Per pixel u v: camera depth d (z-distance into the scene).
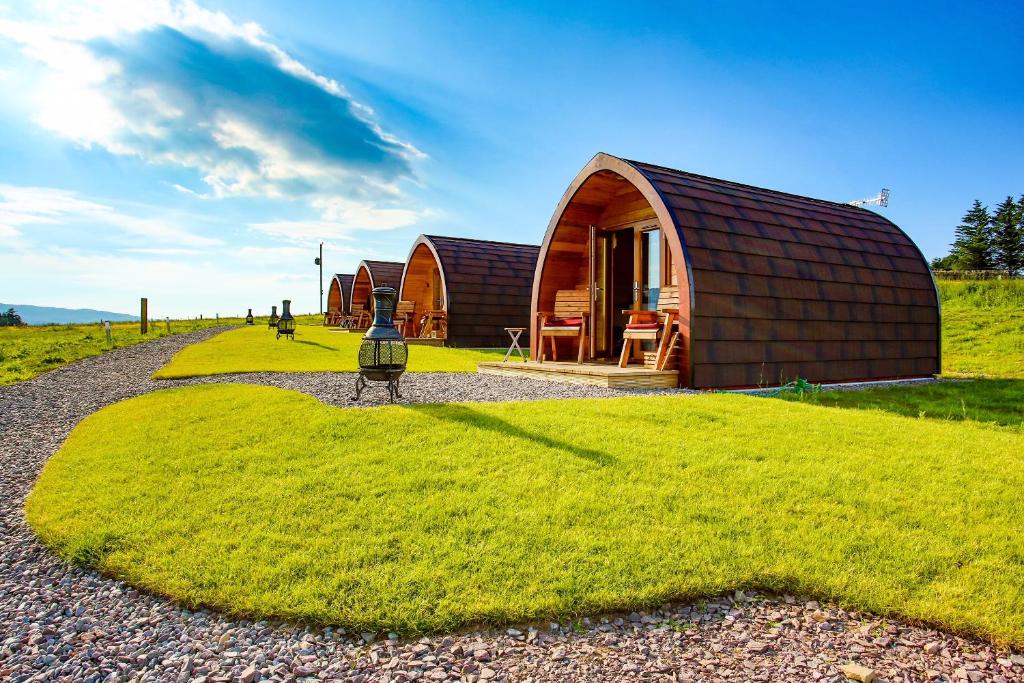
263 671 2.30
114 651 2.46
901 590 2.75
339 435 5.07
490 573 2.87
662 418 5.59
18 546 3.46
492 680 2.25
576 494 3.74
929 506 3.60
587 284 11.67
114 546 3.30
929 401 7.62
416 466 4.27
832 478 4.02
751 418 5.65
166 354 14.79
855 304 9.95
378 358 6.79
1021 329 15.95
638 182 9.00
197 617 2.69
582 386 8.21
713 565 2.96
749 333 8.54
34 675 2.32
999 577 2.84
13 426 6.57
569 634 2.53
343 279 30.52
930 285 11.33
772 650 2.44
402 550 3.11
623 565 2.94
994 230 52.97
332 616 2.59
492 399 6.96
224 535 3.35
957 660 2.37
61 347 16.11
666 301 9.00
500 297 18.91
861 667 2.29
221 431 5.39
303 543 3.21
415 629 2.52
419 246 20.41
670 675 2.28
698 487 3.87
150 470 4.45
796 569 2.92
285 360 12.53
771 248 9.09
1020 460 4.43
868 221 11.75
